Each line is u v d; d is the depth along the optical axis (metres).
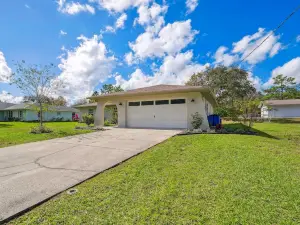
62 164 4.16
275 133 9.93
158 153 4.92
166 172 3.49
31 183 3.08
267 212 2.13
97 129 11.28
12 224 2.02
